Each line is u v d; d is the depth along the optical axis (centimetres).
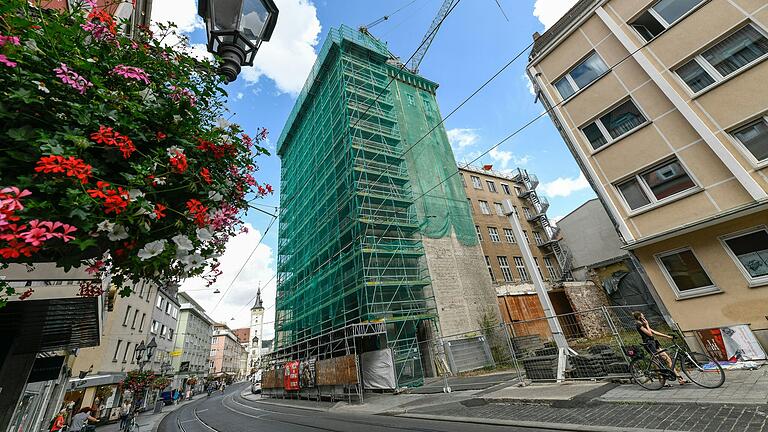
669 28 1038
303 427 965
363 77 2512
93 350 2111
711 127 926
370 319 1580
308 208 2581
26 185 166
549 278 2862
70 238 158
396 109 2550
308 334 2217
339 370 1462
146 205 190
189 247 218
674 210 976
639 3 1115
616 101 1130
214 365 7231
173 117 256
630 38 1123
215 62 297
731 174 886
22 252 150
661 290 980
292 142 3384
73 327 551
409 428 739
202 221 229
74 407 1841
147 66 272
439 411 877
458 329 1848
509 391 918
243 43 283
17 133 174
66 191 167
